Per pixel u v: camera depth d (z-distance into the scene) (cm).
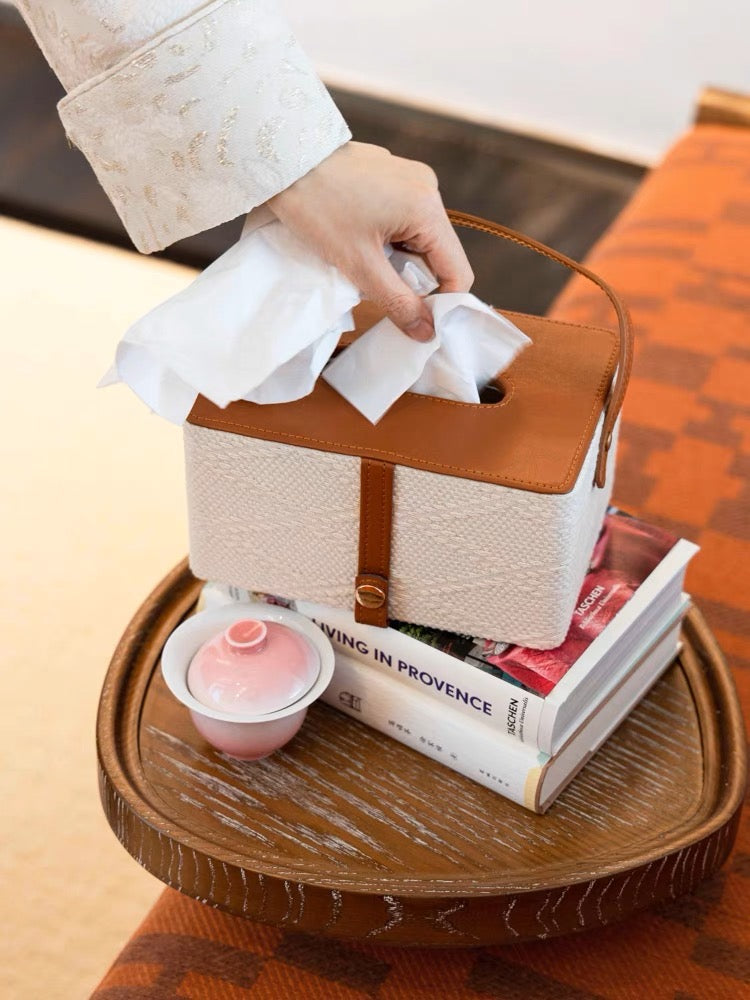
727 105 180
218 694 72
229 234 228
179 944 71
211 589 82
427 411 70
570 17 271
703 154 170
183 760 76
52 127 262
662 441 114
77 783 127
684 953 70
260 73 67
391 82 299
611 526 83
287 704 72
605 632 73
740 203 155
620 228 154
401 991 68
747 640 93
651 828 72
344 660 77
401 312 68
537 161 278
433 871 68
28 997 108
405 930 67
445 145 282
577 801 74
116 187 73
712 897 74
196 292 67
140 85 67
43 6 68
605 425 70
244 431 70
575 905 67
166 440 178
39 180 244
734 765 76
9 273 216
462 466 67
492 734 72
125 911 116
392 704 76
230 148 68
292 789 74
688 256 143
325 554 74
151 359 69
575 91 281
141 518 163
